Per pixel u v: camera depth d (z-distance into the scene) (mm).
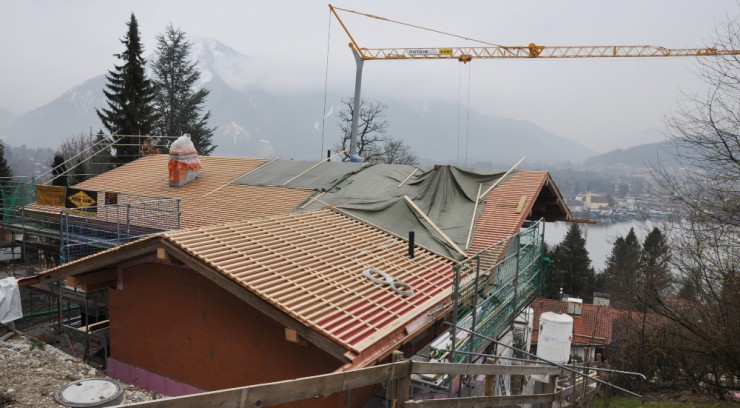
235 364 10375
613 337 27094
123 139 45656
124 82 46875
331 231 13766
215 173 22516
